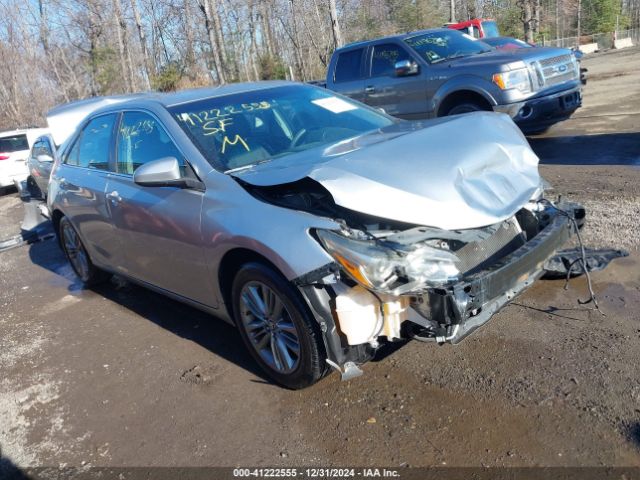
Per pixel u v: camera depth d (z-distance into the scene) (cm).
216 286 371
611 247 471
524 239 355
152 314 505
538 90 827
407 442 292
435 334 294
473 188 318
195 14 2991
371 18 3338
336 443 300
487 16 3853
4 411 380
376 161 321
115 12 2767
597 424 283
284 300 319
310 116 439
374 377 350
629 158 754
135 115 452
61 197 550
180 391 371
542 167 779
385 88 946
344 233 295
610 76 1862
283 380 347
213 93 448
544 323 378
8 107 2989
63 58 3070
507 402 309
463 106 862
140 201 414
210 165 370
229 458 301
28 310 564
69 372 420
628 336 349
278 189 335
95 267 564
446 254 294
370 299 295
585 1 5856
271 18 3322
